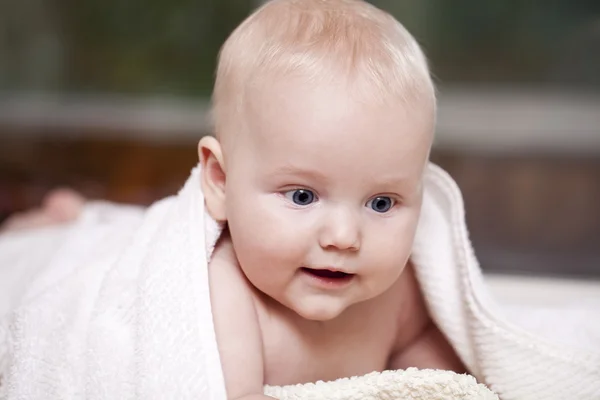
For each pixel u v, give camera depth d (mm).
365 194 652
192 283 682
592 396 713
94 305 762
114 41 2984
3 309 954
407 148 655
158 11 2984
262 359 719
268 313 750
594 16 2785
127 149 2441
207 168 747
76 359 744
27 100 2902
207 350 643
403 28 746
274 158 654
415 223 691
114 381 689
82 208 1372
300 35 689
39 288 901
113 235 960
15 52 2920
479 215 1790
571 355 720
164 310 673
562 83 2842
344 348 782
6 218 1741
